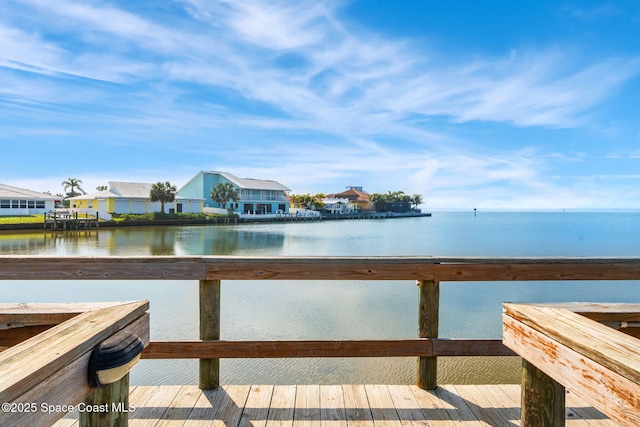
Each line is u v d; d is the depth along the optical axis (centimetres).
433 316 237
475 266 235
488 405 221
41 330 130
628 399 77
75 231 3284
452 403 223
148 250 2202
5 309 127
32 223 3109
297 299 893
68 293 990
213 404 221
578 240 2919
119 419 108
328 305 842
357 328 695
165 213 4250
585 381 89
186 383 449
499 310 811
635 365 77
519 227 5162
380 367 504
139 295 952
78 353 90
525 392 118
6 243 2480
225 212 4953
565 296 939
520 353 119
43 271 223
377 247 2406
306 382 464
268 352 229
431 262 234
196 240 2800
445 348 234
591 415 210
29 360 80
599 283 1080
